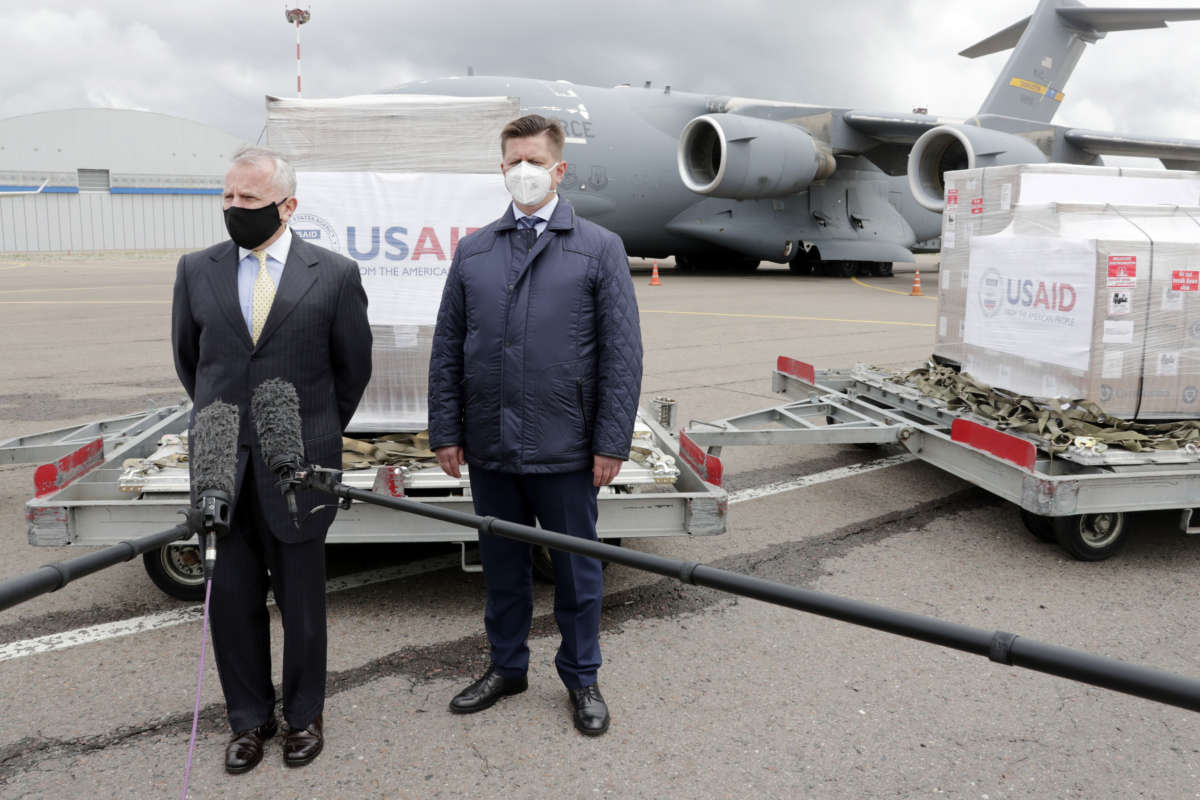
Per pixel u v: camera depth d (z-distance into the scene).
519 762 2.47
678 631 3.34
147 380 8.20
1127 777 2.46
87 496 3.56
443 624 3.35
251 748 2.44
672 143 18.75
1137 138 18.42
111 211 46.94
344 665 3.02
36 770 2.40
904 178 22.89
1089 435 4.02
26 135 44.50
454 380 2.73
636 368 2.60
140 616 3.38
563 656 2.73
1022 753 2.57
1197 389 4.25
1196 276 4.14
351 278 2.48
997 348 4.86
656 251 20.92
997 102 20.00
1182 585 3.83
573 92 18.00
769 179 18.05
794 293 17.45
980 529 4.57
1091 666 1.07
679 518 3.48
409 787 2.35
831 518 4.73
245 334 2.32
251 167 2.25
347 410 2.63
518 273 2.58
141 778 2.38
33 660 3.03
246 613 2.42
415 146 3.70
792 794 2.34
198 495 1.83
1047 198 4.70
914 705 2.82
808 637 3.30
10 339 10.67
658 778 2.41
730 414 6.78
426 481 3.42
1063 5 19.88
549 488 2.63
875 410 5.23
